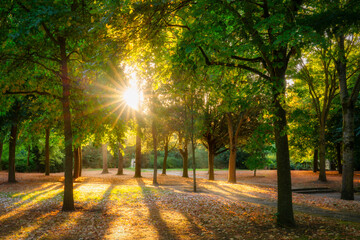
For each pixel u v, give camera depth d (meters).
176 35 7.80
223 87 8.06
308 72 22.53
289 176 7.55
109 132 10.55
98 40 6.71
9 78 8.18
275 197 14.49
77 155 23.22
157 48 8.09
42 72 9.82
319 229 7.17
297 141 30.33
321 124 24.02
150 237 6.60
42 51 8.61
